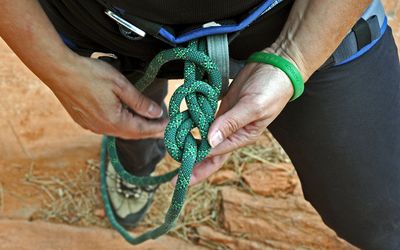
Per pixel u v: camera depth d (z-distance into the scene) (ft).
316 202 5.02
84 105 4.28
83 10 3.97
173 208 3.75
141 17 3.81
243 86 3.77
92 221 7.21
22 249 6.83
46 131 7.84
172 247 6.96
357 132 4.46
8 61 8.56
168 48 4.11
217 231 7.06
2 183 7.41
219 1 3.72
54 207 7.28
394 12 8.75
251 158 7.45
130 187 6.95
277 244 6.86
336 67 4.22
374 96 4.40
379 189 4.66
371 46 4.28
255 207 7.04
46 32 3.90
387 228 4.89
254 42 4.17
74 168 7.55
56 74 4.06
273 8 3.94
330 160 4.59
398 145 4.61
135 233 7.17
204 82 3.76
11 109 8.02
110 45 4.24
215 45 3.84
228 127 3.61
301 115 4.47
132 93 4.26
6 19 3.79
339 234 5.23
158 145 6.40
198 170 4.10
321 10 3.69
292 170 7.27
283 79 3.74
